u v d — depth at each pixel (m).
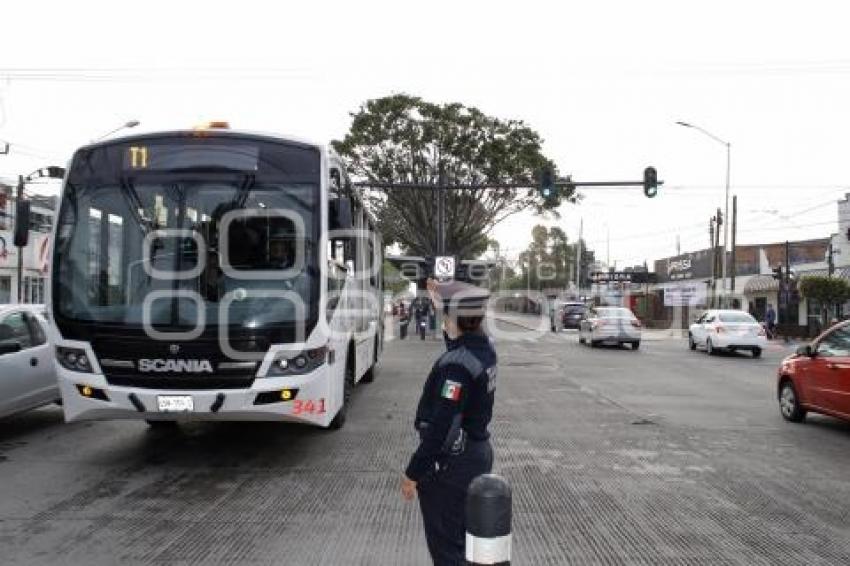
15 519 6.77
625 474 8.63
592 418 12.59
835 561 5.89
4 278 37.28
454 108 41.72
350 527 6.58
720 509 7.27
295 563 5.70
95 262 8.41
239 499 7.43
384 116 41.66
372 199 44.81
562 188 42.12
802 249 51.38
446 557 4.11
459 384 4.01
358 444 10.05
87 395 8.22
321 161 8.85
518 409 13.50
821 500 7.62
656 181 28.25
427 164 42.56
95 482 8.06
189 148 8.64
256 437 10.48
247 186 8.61
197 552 5.93
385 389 15.76
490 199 43.75
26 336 10.75
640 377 19.39
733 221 42.97
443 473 4.09
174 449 9.73
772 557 5.96
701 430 11.61
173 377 8.14
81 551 5.94
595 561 5.83
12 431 10.95
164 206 8.50
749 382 18.55
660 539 6.37
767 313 41.97
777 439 10.95
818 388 11.72
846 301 38.00
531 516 6.99
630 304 65.00
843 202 42.50
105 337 8.19
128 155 8.63
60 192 8.66
